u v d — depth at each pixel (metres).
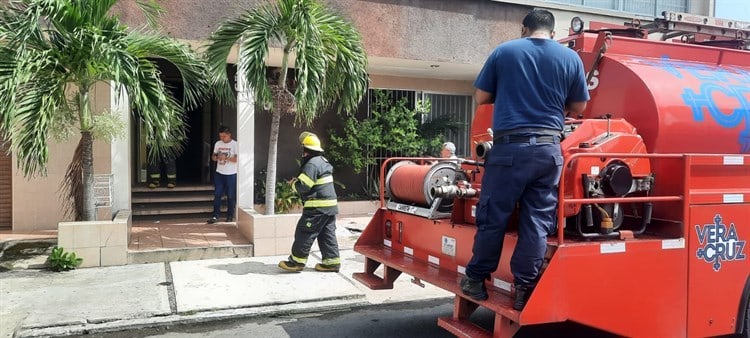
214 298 6.38
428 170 5.21
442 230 5.01
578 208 4.07
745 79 5.24
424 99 13.94
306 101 7.89
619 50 5.17
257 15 8.20
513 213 4.29
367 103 13.27
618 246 4.02
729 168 4.63
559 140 3.94
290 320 5.98
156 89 7.16
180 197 11.83
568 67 3.97
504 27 11.77
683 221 4.30
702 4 13.33
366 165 12.89
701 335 4.41
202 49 9.51
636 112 4.74
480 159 4.25
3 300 6.24
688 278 4.33
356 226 11.03
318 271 7.63
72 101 7.86
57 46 7.04
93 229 7.71
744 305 4.61
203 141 13.44
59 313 5.84
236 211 10.22
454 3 11.33
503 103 3.95
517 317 3.71
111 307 6.04
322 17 8.27
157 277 7.22
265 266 7.86
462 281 4.25
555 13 12.08
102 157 9.45
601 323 3.95
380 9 10.75
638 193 4.46
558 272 3.81
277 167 12.55
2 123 6.75
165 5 9.21
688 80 4.89
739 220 4.59
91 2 7.04
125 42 7.09
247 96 9.45
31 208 9.80
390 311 6.31
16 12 7.06
